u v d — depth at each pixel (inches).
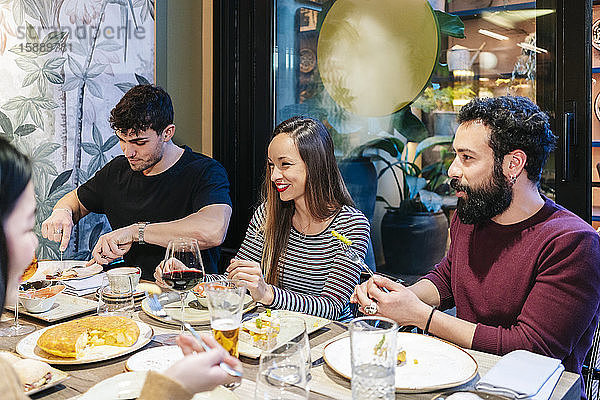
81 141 110.0
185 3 125.6
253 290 68.1
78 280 79.7
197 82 128.7
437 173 100.1
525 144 60.9
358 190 110.5
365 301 61.1
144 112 95.5
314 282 80.7
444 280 73.9
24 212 34.0
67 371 50.6
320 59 113.3
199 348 39.3
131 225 96.3
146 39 118.5
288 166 79.8
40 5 103.4
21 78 101.9
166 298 67.0
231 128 123.9
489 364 52.3
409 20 102.5
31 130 103.3
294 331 57.8
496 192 62.1
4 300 33.3
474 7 95.8
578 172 87.9
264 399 36.8
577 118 87.4
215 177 102.6
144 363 50.8
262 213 89.0
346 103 110.4
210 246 95.2
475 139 62.4
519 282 61.9
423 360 51.8
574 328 57.0
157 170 103.1
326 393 46.2
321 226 81.8
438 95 100.0
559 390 47.2
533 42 90.6
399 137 104.6
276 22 118.3
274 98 119.8
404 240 104.7
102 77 112.0
